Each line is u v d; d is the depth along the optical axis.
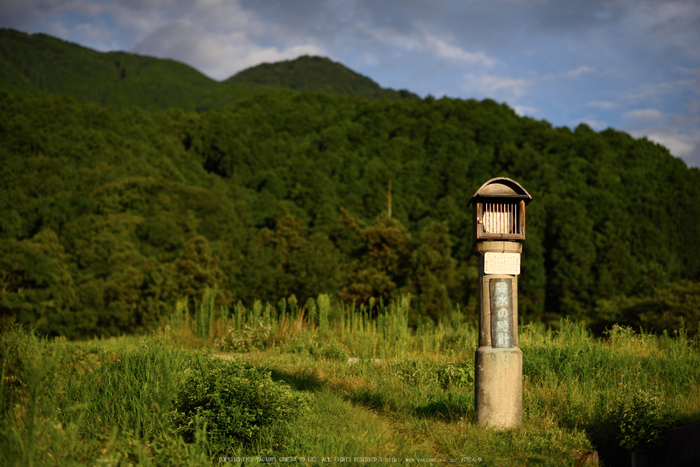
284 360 9.49
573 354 8.25
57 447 3.60
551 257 53.00
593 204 60.62
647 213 60.50
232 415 4.74
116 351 7.19
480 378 5.48
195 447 4.13
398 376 7.85
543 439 5.12
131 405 5.23
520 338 9.91
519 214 5.66
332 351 10.43
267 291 34.94
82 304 33.34
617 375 7.59
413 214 71.38
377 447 4.64
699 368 7.73
